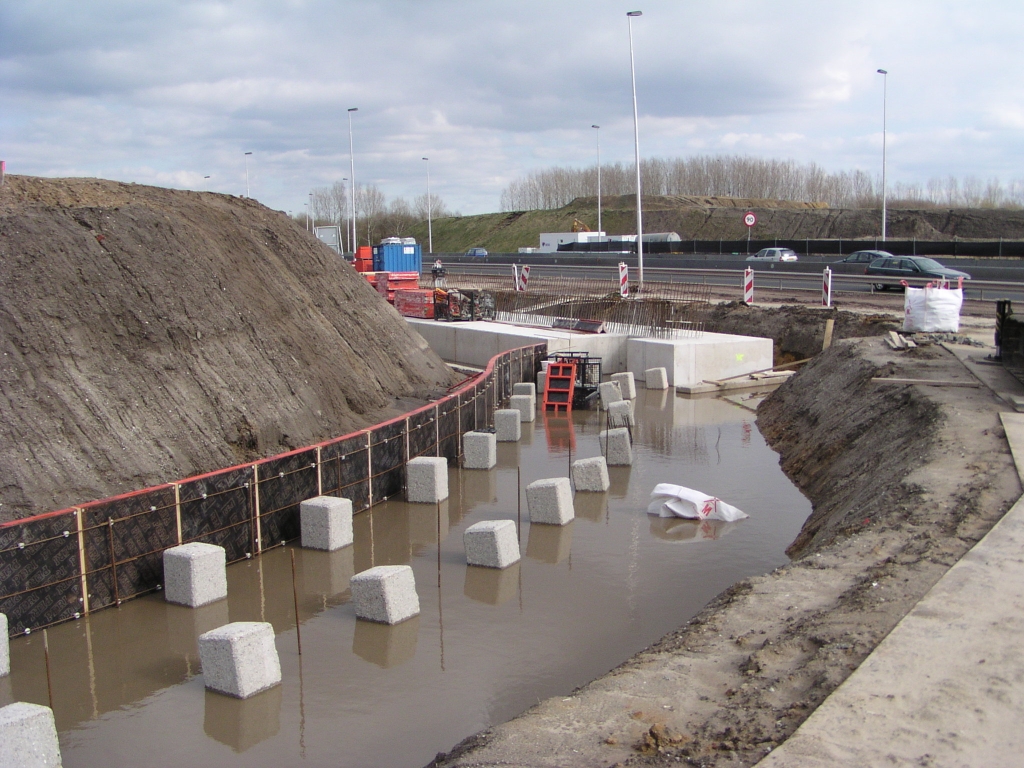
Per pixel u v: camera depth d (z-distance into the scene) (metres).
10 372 11.75
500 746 6.28
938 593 7.75
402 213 123.75
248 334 15.57
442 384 21.22
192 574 10.63
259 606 10.83
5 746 6.82
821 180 121.62
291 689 8.73
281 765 7.43
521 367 25.55
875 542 9.49
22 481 10.93
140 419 12.75
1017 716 5.79
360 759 7.46
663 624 10.02
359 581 10.29
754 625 7.92
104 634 10.02
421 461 14.87
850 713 5.96
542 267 58.22
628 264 56.16
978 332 23.64
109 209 14.92
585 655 9.28
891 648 6.82
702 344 25.77
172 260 15.02
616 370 27.84
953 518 9.64
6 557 9.62
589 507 14.70
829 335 25.55
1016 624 7.05
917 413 14.10
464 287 46.22
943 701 6.02
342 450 13.92
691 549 12.54
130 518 10.79
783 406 20.94
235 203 19.91
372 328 20.33
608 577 11.54
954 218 77.38
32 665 9.32
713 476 16.31
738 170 123.12
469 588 11.27
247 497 12.29
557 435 20.61
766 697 6.44
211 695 8.69
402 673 8.98
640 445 18.97
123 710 8.45
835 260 49.59
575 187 135.62
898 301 33.00
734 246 63.00
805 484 15.55
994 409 13.63
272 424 14.63
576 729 6.41
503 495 15.57
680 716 6.46
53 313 12.70
